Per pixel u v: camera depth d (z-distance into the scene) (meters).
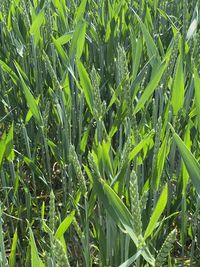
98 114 0.53
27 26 0.88
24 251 0.72
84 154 0.82
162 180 0.62
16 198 0.71
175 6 1.18
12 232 0.78
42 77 0.92
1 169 0.63
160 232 0.61
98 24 0.99
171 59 0.58
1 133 1.01
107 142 0.54
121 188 0.48
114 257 0.51
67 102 0.69
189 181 0.64
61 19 0.92
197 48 0.67
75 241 0.71
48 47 0.94
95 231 0.59
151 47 0.61
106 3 1.11
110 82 0.87
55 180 0.94
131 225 0.42
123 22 0.97
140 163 0.58
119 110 0.58
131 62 0.92
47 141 0.78
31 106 0.67
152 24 1.00
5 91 0.92
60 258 0.33
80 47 0.68
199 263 0.64
